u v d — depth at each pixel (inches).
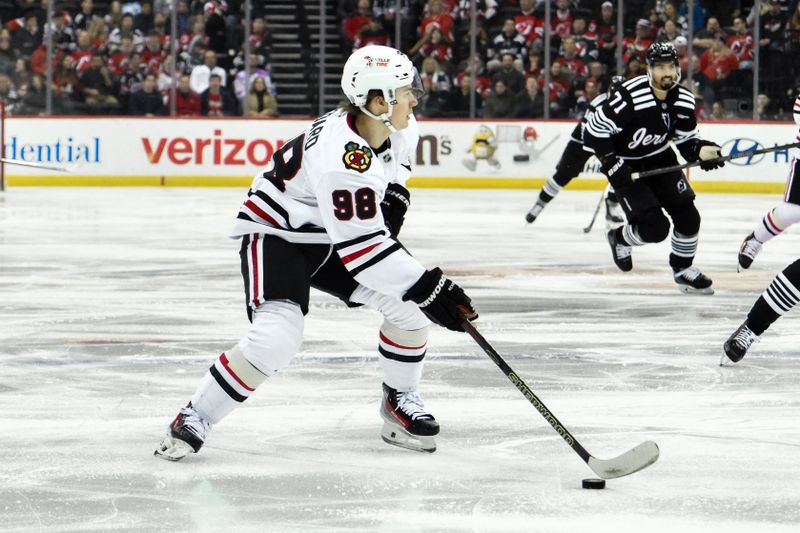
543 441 291.6
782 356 403.5
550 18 1242.0
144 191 1174.3
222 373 268.1
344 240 255.3
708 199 1135.0
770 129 1202.0
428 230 829.2
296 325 266.7
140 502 241.1
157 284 571.8
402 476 260.5
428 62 1246.9
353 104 258.5
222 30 1245.7
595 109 541.0
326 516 232.7
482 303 516.7
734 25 1226.6
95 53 1237.1
